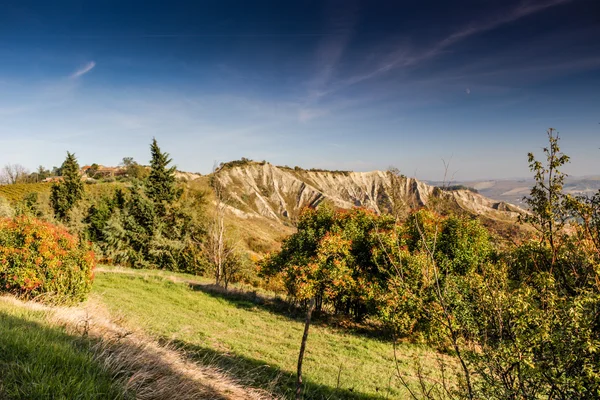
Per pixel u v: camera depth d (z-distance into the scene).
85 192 49.53
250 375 8.62
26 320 6.87
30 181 109.69
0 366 3.95
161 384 4.67
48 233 12.22
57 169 128.12
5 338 4.77
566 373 3.19
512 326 3.67
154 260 37.62
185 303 19.33
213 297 21.94
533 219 4.05
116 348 5.67
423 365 12.19
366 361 12.79
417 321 14.56
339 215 20.08
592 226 3.63
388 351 14.20
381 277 16.72
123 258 36.38
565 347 3.21
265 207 147.88
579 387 2.97
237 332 14.73
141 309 15.48
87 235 38.12
